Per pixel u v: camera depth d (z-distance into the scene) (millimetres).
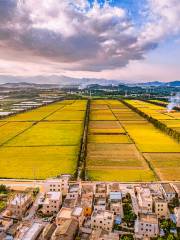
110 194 134000
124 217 119500
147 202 122875
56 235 99062
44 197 132250
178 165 186000
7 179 161750
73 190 136125
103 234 101375
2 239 102875
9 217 118750
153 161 194750
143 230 107562
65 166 183375
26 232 102312
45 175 168000
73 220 107750
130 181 158000
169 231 109875
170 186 141750
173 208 127500
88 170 176875
